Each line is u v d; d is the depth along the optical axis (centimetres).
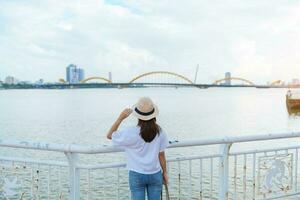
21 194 475
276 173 549
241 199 1359
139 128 414
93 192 999
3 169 475
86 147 420
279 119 7269
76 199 438
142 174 416
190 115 8162
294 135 537
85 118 7319
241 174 1656
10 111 9644
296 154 568
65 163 443
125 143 413
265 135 516
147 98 419
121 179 1130
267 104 13775
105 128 5534
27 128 5581
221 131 5422
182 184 1482
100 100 18250
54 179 1000
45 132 5131
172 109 10369
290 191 562
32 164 464
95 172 1059
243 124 6412
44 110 10119
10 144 441
